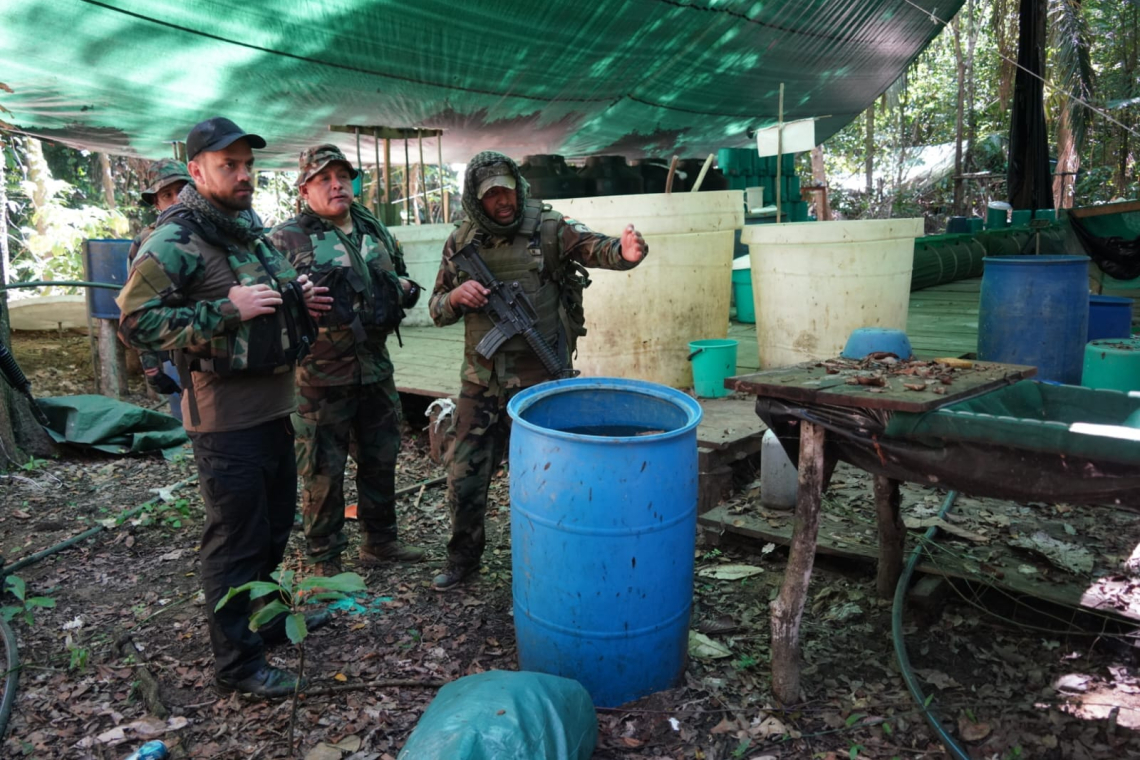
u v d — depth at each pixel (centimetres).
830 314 496
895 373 274
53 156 1627
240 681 279
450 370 642
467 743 201
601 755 245
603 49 820
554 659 267
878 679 279
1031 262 493
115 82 635
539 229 340
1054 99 2056
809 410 256
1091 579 311
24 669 305
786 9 889
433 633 322
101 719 275
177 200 270
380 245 369
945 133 2833
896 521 318
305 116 777
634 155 1275
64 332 1080
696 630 315
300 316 281
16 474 544
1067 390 276
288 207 1773
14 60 578
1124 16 2350
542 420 298
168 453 595
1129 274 948
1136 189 2464
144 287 250
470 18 682
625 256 321
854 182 2839
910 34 1145
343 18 629
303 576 358
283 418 284
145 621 340
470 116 889
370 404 371
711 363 496
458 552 362
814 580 350
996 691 268
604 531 251
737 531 378
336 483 364
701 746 248
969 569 322
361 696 279
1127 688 264
